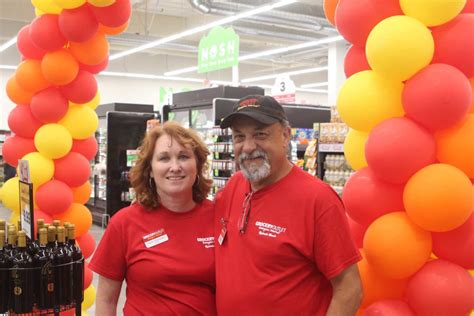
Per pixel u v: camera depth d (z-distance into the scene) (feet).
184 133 7.00
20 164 7.93
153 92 68.59
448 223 6.48
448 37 6.55
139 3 46.29
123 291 18.53
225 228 6.70
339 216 6.06
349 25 7.09
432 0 6.30
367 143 6.80
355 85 7.12
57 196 12.79
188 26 53.26
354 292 6.03
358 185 7.17
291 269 6.10
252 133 6.37
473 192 6.63
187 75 69.77
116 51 60.80
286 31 48.24
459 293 6.64
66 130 13.00
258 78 69.36
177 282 6.73
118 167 31.45
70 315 10.53
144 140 7.13
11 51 56.49
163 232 6.91
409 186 6.66
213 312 6.84
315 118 27.04
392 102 6.88
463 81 6.38
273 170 6.39
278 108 6.46
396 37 6.36
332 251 5.95
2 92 58.85
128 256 6.95
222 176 20.59
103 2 10.87
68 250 7.36
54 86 12.86
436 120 6.45
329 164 15.55
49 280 7.08
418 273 6.97
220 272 6.58
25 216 7.73
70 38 11.68
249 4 37.50
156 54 67.41
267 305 6.08
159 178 6.84
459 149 6.57
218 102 21.40
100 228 32.09
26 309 6.95
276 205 6.28
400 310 6.97
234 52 26.30
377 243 6.88
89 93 12.96
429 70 6.46
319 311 6.20
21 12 46.32
